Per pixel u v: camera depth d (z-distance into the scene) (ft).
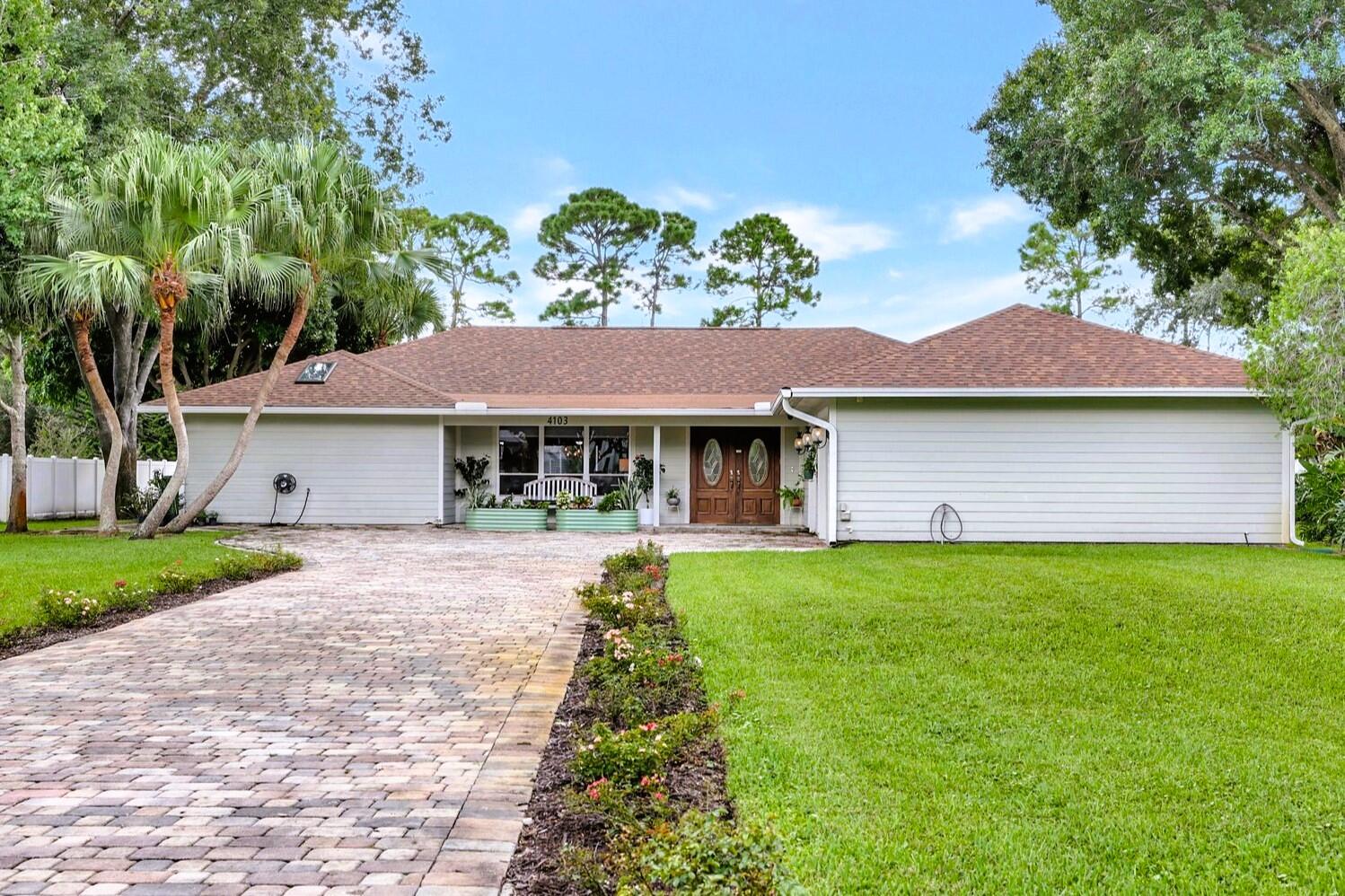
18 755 14.40
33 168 44.11
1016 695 17.47
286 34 70.18
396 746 14.93
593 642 23.34
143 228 43.24
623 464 65.05
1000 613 24.68
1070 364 47.01
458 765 14.01
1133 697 17.47
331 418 62.75
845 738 14.71
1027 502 46.52
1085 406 46.37
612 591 28.22
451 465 65.10
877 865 10.11
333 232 47.85
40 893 9.68
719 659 20.12
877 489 47.11
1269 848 10.73
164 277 44.68
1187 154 63.05
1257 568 33.53
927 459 46.96
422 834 11.36
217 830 11.45
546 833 11.46
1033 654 20.65
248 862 10.51
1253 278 81.71
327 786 13.05
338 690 18.49
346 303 86.02
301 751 14.69
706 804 12.07
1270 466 45.55
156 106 61.21
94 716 16.58
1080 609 25.14
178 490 50.26
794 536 54.75
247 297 74.02
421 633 24.41
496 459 65.46
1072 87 64.75
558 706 17.40
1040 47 71.10
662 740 13.15
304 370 64.64
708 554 40.73
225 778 13.37
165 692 18.33
